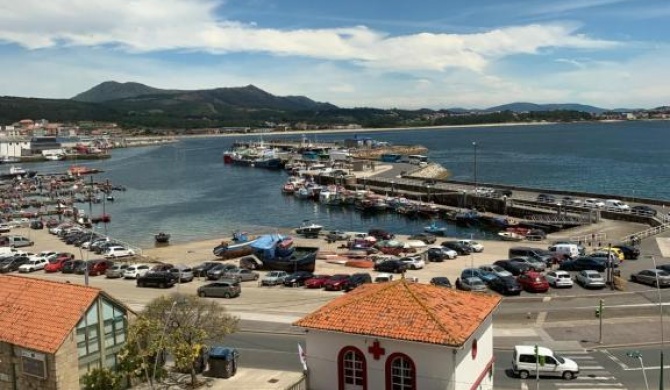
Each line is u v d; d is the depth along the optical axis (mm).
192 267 89875
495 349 52000
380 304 38312
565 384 44625
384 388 36219
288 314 63594
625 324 57250
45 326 40156
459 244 99938
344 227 147625
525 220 136375
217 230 146125
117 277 87062
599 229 117938
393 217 161000
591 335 54688
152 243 130500
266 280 77875
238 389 44469
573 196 156750
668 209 132000
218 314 49125
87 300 41250
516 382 45281
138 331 42500
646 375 45719
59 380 38844
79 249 113750
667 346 51500
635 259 86312
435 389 34844
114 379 39969
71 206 180500
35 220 155375
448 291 40750
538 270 79812
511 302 65250
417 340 34594
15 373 40344
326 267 91375
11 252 106125
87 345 41250
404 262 85375
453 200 165375
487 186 178000
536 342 53344
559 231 122125
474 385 38156
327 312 38688
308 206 181250
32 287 43375
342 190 189500
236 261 99188
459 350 35094
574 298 66125
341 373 37406
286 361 50125
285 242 99312
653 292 67562
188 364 43656
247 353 52281
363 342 36594
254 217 164375
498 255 97188
